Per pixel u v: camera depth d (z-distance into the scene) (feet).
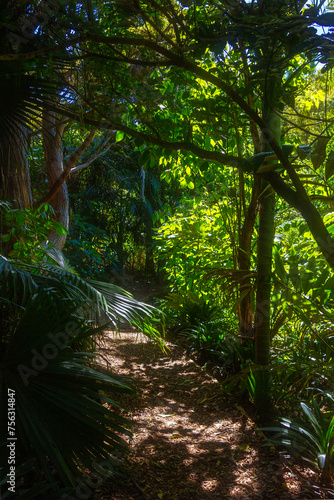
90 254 26.68
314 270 9.00
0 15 7.74
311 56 6.80
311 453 8.56
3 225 11.53
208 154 8.12
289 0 6.84
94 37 7.95
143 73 11.26
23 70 8.71
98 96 10.73
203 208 18.86
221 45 7.42
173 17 7.68
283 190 6.94
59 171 20.20
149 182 34.40
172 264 19.20
